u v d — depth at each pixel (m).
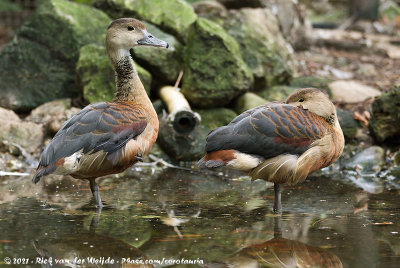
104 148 8.36
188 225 7.97
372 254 6.72
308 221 8.20
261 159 8.38
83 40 14.85
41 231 7.63
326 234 7.55
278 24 18.42
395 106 12.49
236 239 7.34
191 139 13.31
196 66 14.23
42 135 12.96
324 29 27.45
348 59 20.53
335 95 15.34
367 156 12.47
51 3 15.11
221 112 14.23
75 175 8.57
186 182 11.05
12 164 12.25
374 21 28.94
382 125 12.66
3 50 14.94
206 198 9.67
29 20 15.11
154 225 7.95
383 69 19.28
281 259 6.62
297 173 8.44
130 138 8.64
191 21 15.36
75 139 8.22
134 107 8.99
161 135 13.31
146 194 9.93
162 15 15.40
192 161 13.19
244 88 14.34
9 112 13.58
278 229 7.78
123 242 7.21
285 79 16.28
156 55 14.19
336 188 10.59
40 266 6.38
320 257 6.66
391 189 10.53
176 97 13.62
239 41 15.80
